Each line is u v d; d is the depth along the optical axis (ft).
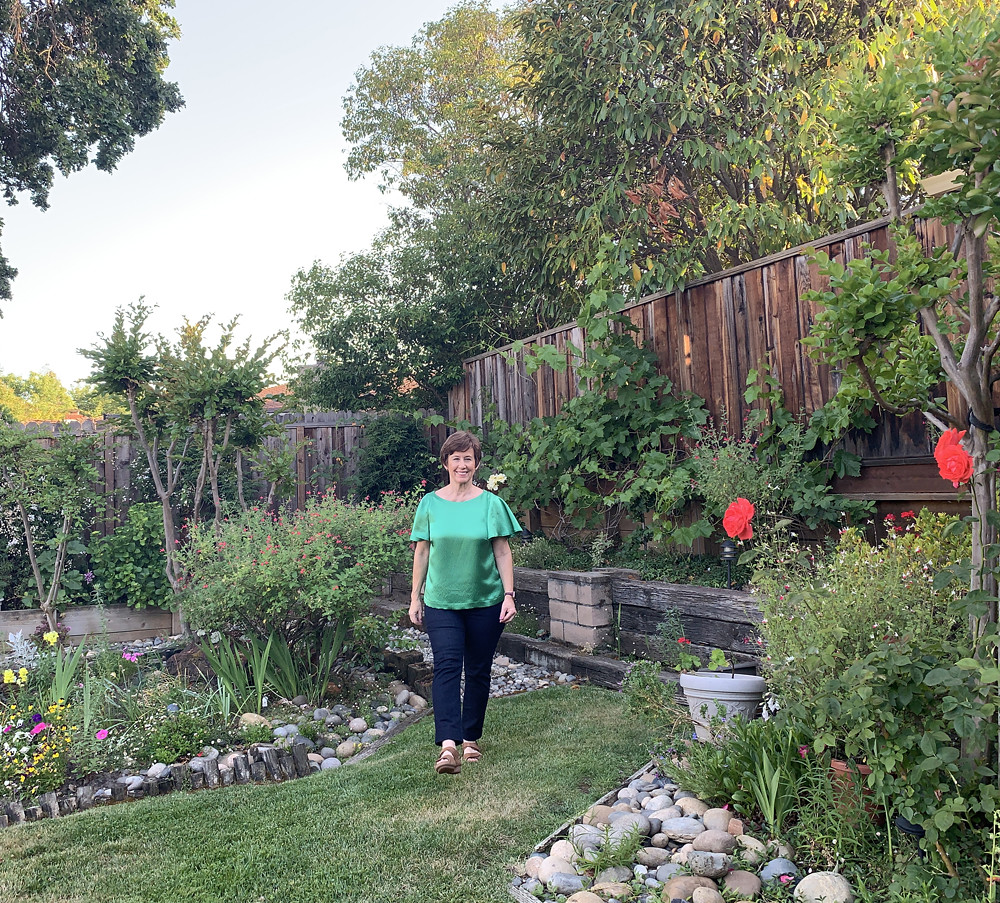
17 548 23.57
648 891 7.36
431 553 11.60
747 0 23.58
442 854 8.54
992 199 6.44
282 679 15.70
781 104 23.26
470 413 30.89
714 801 9.19
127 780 11.43
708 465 17.35
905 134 8.20
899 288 7.54
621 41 23.58
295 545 15.87
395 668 17.58
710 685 10.42
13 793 10.95
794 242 25.03
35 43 38.06
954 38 7.70
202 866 8.45
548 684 16.57
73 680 15.03
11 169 42.65
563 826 8.95
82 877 8.27
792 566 11.59
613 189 25.03
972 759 7.13
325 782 11.10
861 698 7.35
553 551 22.33
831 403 14.51
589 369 21.15
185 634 19.75
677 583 16.74
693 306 19.81
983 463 7.59
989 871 6.57
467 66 54.13
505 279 34.45
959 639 8.24
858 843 7.67
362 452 32.96
